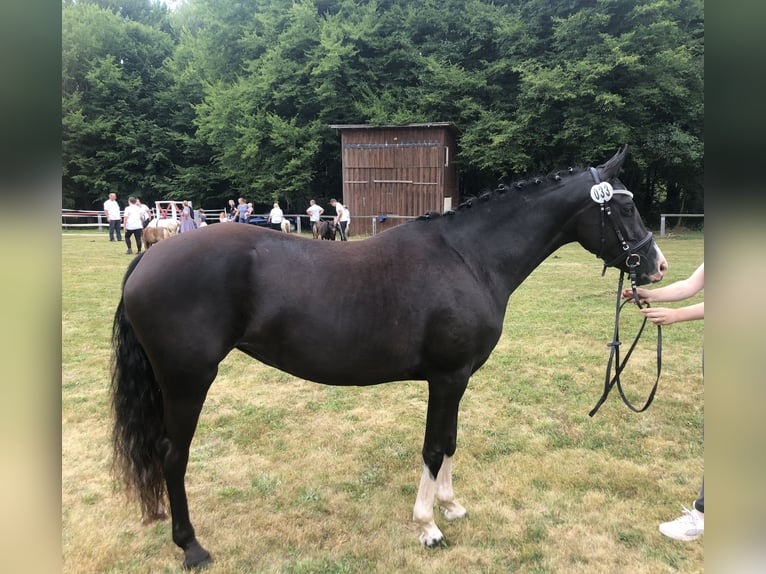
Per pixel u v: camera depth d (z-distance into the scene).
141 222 14.04
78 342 6.03
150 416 2.42
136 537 2.73
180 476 2.41
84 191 28.22
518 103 20.70
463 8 23.41
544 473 3.34
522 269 2.73
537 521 2.86
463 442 3.75
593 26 18.62
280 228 17.72
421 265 2.48
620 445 3.71
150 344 2.24
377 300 2.37
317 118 23.88
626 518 2.88
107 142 27.78
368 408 4.42
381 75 23.02
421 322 2.41
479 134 20.59
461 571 2.47
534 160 21.22
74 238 18.39
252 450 3.68
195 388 2.30
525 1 22.00
